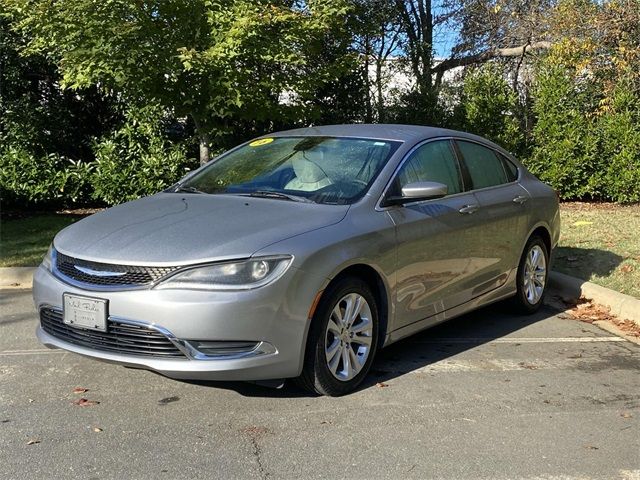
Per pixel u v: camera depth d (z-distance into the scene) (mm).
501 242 5719
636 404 4344
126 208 4781
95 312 3879
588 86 13000
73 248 4176
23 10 8125
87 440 3662
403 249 4598
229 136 12086
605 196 13273
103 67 8562
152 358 3803
